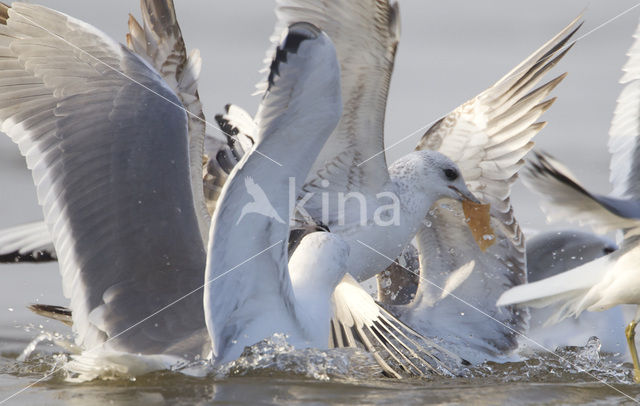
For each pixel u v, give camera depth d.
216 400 8.56
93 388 9.05
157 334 9.48
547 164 9.57
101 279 9.54
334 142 12.20
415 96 25.69
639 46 12.20
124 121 10.17
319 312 9.51
